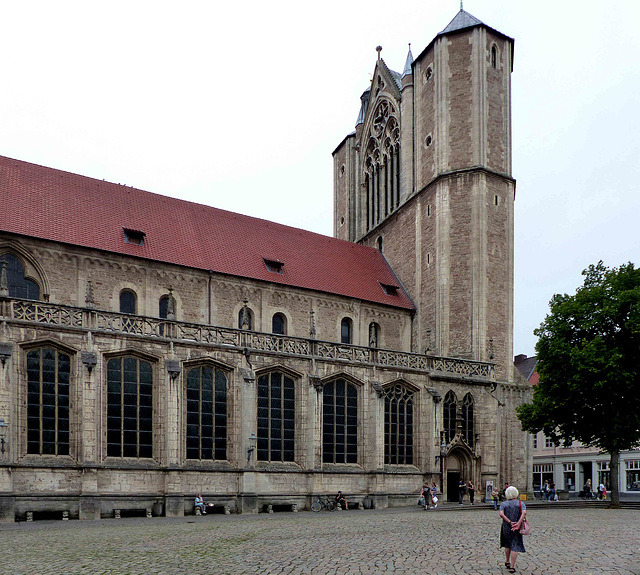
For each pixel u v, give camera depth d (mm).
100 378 40969
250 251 59531
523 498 60094
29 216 47469
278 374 48469
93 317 41531
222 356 46000
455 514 41906
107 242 49844
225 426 45938
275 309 57281
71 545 25250
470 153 65250
